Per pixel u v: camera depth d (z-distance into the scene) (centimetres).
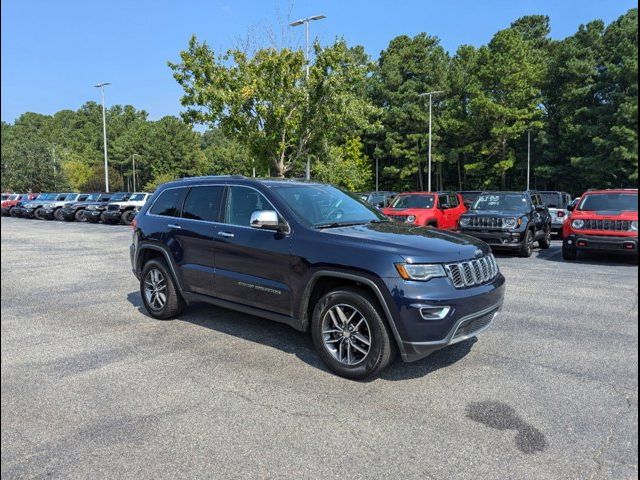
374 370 409
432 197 1428
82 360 473
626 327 572
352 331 423
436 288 391
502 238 1187
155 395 394
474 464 297
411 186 5597
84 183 7450
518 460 301
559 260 1158
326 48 1964
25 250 1374
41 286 841
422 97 4838
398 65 5000
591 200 1155
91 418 357
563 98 4244
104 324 598
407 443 321
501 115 4225
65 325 595
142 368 452
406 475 287
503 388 404
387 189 5784
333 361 433
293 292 457
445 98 4903
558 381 416
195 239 552
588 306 675
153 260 615
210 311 655
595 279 883
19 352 497
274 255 470
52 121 12731
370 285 401
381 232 454
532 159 4534
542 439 324
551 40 4997
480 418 354
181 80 2011
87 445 321
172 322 604
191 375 434
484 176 4906
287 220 474
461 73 4812
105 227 2391
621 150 3622
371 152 5331
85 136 10725
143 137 9000
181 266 573
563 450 311
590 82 4138
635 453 306
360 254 412
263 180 534
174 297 596
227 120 2008
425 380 421
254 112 2023
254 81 1919
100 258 1205
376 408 370
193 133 8731
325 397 390
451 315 391
